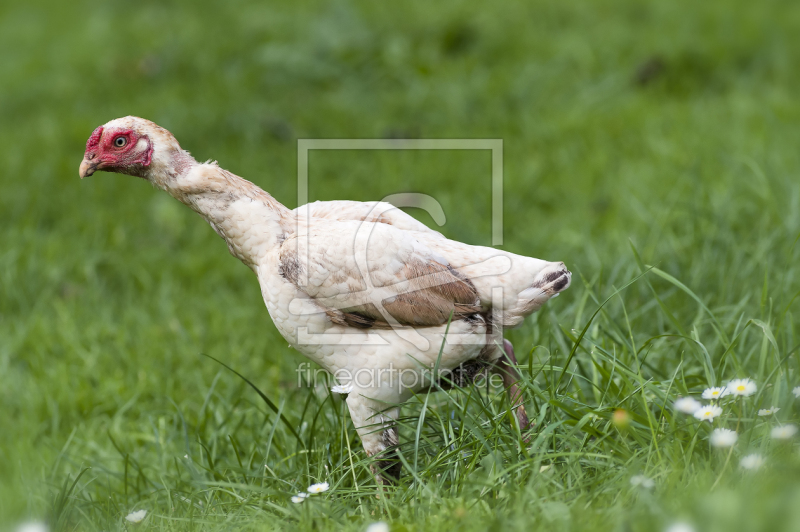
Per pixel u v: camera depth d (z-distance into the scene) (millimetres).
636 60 27828
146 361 16344
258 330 17500
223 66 31016
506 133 25016
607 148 23344
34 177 24578
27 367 16672
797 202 16031
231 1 37906
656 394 10695
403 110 26906
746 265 15023
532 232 20438
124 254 21438
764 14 29828
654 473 9430
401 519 9438
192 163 11039
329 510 9922
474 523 8820
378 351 10742
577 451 10289
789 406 10023
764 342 10484
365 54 29625
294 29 32312
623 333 13211
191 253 21406
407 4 33219
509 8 31719
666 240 16828
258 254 11031
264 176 23906
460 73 28141
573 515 8672
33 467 13180
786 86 25703
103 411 15281
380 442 11094
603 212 20531
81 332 17625
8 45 38531
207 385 15508
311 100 28453
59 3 44250
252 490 10773
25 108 30500
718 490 8438
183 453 13453
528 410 11414
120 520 11234
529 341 14078
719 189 19000
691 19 29828
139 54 32812
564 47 28812
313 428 11875
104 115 28484
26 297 19141
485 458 10172
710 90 26172
